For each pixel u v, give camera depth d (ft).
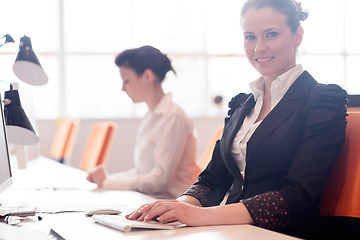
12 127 7.02
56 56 23.36
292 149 5.53
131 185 9.84
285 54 5.99
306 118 5.52
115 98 23.80
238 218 4.92
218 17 24.39
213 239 4.19
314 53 24.62
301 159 5.26
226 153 6.15
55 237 4.49
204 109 24.48
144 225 4.65
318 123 5.35
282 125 5.61
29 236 4.26
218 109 24.39
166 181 9.94
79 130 23.56
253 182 5.73
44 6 23.13
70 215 5.75
